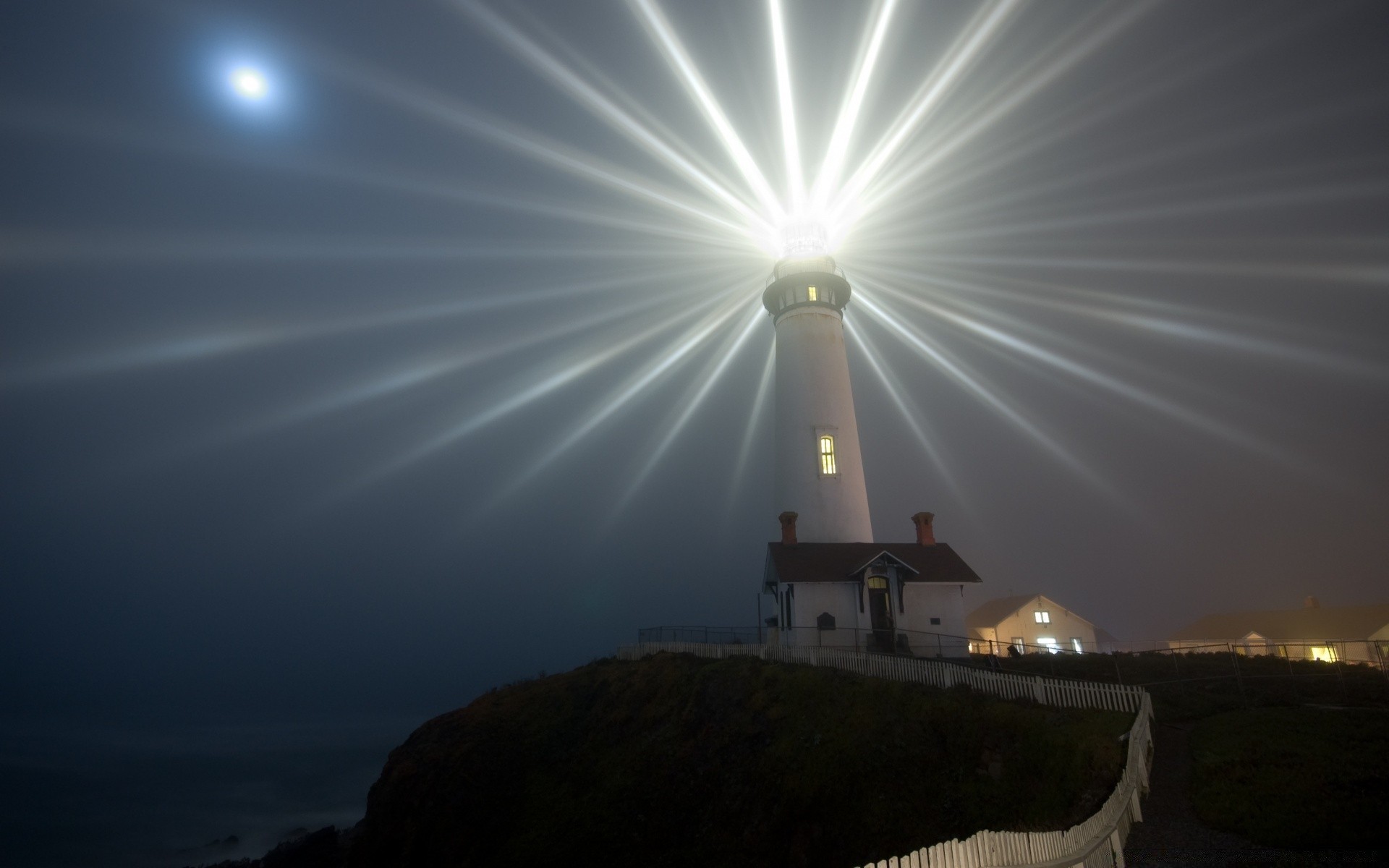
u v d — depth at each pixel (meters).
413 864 28.98
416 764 32.94
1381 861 11.81
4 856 52.56
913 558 39.81
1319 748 16.80
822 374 49.22
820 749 23.47
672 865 23.31
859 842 19.53
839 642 36.72
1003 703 21.52
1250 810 14.08
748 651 34.91
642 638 45.44
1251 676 27.08
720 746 27.03
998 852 10.33
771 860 21.25
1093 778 16.31
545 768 31.86
